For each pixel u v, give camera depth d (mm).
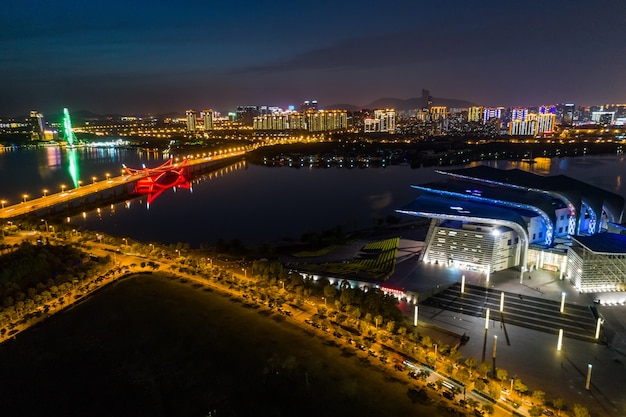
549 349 112500
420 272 157250
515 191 178875
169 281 158625
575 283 143500
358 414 90812
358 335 121500
